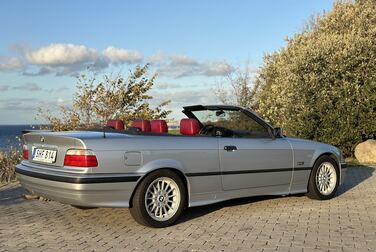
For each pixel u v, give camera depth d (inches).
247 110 272.1
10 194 334.0
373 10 731.4
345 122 551.5
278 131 280.5
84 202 207.6
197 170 238.4
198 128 252.4
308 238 208.2
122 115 498.9
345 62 553.9
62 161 216.5
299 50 631.8
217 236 212.8
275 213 261.3
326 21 748.0
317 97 556.7
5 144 463.8
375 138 578.2
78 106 496.4
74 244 201.2
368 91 545.6
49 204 293.0
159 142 227.8
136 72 526.0
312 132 559.8
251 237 210.5
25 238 211.5
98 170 208.4
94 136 215.2
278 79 679.7
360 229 224.2
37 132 239.3
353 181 386.3
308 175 292.7
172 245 198.7
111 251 190.5
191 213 262.1
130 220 245.4
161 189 228.5
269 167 269.9
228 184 251.9
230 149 252.5
